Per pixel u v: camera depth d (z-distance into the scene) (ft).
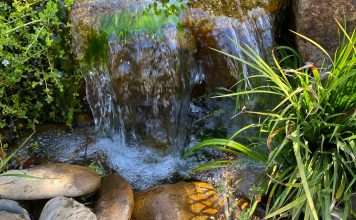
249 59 9.14
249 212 8.16
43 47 8.98
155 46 8.83
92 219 7.63
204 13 9.07
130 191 8.46
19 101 9.52
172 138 9.57
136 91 9.11
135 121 9.44
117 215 7.98
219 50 9.07
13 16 8.89
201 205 8.40
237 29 9.00
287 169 8.14
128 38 8.85
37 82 9.08
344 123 7.86
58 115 10.02
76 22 9.07
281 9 9.59
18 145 9.55
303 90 7.76
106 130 9.80
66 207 7.70
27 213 7.88
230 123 9.68
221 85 9.44
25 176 8.06
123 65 8.95
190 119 9.84
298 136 7.61
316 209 7.59
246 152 8.34
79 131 9.95
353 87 7.86
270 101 9.09
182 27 8.99
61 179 8.25
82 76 9.49
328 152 7.89
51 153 9.53
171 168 9.41
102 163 9.48
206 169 9.09
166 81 9.02
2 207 7.84
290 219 8.00
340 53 8.27
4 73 8.93
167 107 9.25
